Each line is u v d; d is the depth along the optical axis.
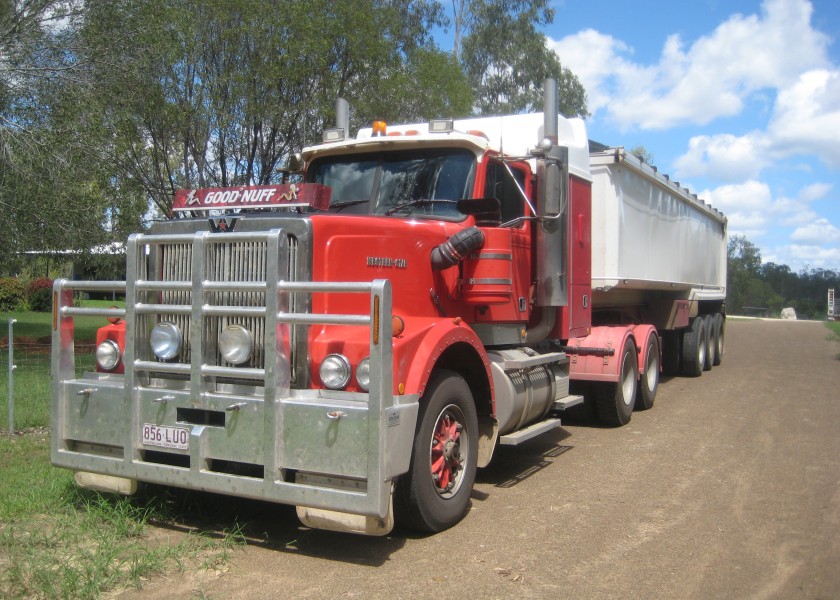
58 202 14.35
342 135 7.25
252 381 4.90
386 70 17.94
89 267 16.84
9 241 14.34
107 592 4.21
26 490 5.91
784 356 20.20
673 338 14.66
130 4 15.12
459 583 4.46
